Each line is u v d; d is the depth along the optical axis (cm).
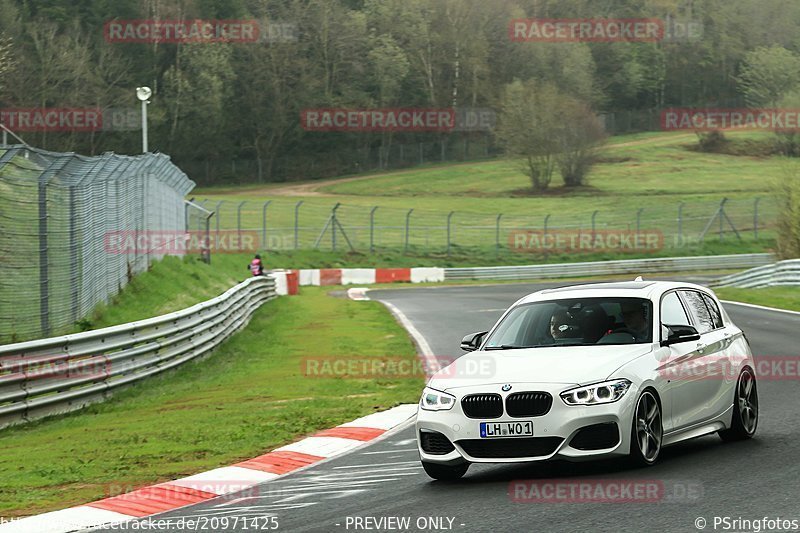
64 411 5175
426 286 17712
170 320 6706
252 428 4331
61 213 6397
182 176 12456
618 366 2955
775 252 15062
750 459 3106
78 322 6631
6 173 5819
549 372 2927
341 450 3781
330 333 8812
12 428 4769
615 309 3294
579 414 2825
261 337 8844
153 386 6097
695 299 3572
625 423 2867
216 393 5662
